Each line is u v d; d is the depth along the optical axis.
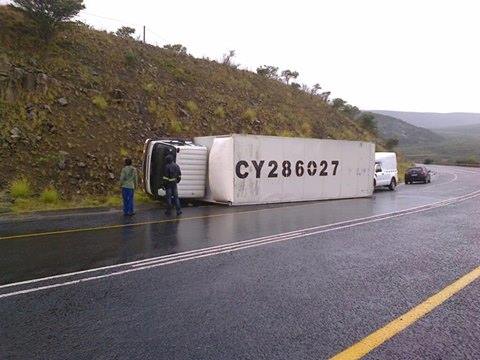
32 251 8.19
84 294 5.73
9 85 17.89
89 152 17.75
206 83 30.03
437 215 13.96
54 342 4.29
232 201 16.53
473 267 7.24
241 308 5.25
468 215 14.00
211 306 5.31
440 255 8.12
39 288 5.97
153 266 7.14
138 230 10.57
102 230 10.53
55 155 16.75
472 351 4.12
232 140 16.53
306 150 18.83
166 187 13.92
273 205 17.06
